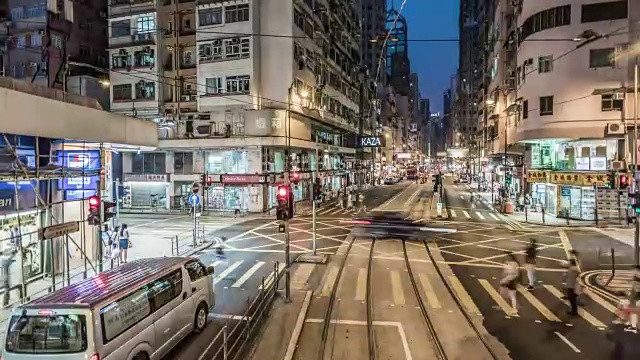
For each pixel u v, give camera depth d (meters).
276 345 11.09
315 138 53.28
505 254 22.75
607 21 32.97
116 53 45.19
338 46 59.47
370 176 91.81
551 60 35.22
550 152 41.22
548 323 12.76
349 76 67.06
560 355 10.55
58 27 40.84
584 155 36.06
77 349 7.79
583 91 33.78
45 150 16.62
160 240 26.75
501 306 14.30
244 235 28.72
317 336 11.71
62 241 17.77
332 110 56.94
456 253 22.92
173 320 10.57
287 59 42.44
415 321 12.88
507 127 47.09
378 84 102.44
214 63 42.16
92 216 16.06
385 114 107.88
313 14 48.56
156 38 44.00
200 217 38.28
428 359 10.31
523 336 11.74
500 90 51.72
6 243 15.06
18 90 12.91
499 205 46.03
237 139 41.16
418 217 37.72
